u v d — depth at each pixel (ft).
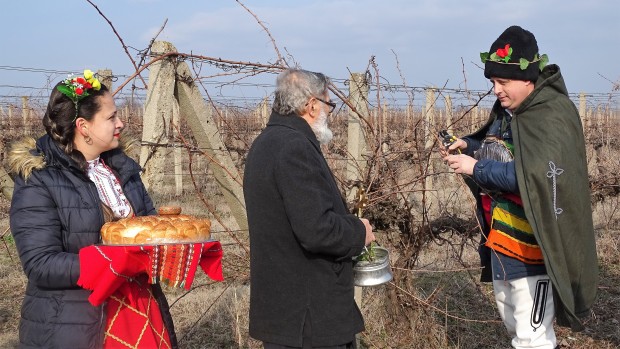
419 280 17.61
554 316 9.89
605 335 15.02
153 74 11.47
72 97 7.38
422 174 13.01
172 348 8.25
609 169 21.44
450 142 10.67
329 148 14.32
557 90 9.27
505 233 9.78
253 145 8.24
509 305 10.16
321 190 7.68
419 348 14.20
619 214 25.95
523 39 9.23
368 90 13.12
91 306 7.35
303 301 7.90
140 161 11.68
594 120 36.01
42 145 7.47
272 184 7.79
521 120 9.20
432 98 16.72
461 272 18.48
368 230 8.30
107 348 7.47
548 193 8.77
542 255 8.92
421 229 13.60
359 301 13.74
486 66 9.55
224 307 16.21
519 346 9.89
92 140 7.66
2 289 18.92
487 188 9.81
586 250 9.21
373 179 12.39
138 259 7.06
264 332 8.09
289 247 7.91
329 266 7.95
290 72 8.23
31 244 7.11
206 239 7.61
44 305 7.31
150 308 7.93
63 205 7.34
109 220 7.78
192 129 12.48
